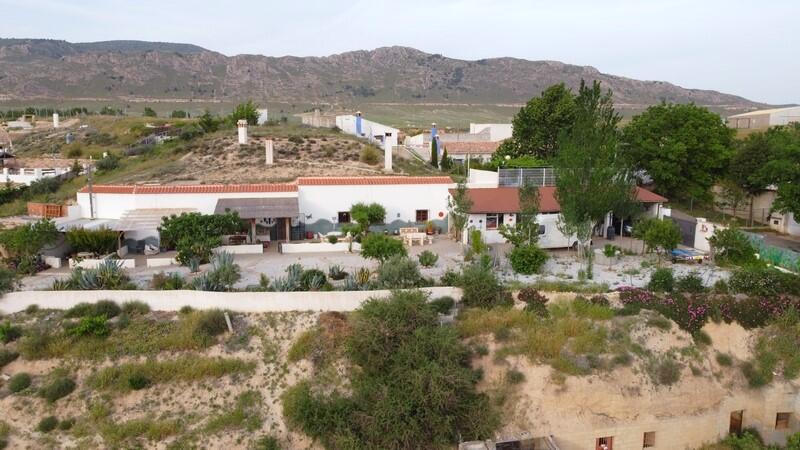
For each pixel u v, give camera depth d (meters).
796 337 28.27
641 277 32.97
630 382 26.47
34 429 24.28
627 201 37.59
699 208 53.62
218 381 26.30
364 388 25.25
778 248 36.28
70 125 104.50
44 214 44.56
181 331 27.92
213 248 36.09
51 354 26.88
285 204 41.62
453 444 24.48
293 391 25.84
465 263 35.81
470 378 25.50
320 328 28.17
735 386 27.66
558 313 28.67
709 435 27.09
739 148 51.84
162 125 98.06
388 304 27.08
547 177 46.38
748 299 29.42
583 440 25.89
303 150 60.81
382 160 60.66
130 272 34.38
